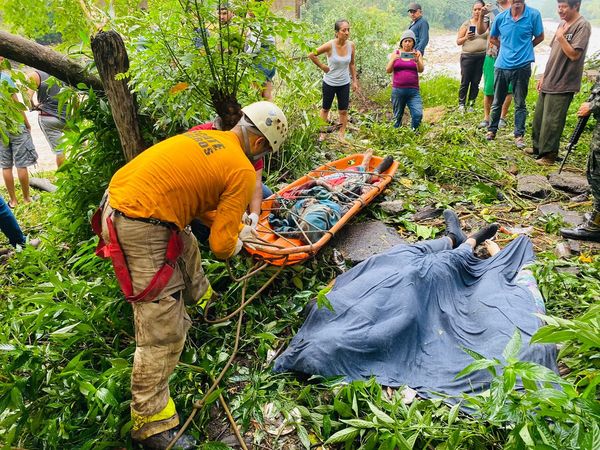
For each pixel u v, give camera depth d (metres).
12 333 3.19
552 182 5.70
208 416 2.88
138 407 2.58
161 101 3.71
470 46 8.59
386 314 3.26
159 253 2.53
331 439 2.59
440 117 8.67
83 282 3.31
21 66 4.24
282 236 4.07
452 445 2.41
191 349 3.21
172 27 3.50
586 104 5.39
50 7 4.24
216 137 2.68
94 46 3.65
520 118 6.82
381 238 4.46
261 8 3.42
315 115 6.17
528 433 2.09
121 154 4.42
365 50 10.21
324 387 3.01
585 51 5.79
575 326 2.20
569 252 4.34
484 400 2.48
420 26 9.12
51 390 2.74
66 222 4.56
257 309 3.62
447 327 3.34
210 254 3.94
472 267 3.82
